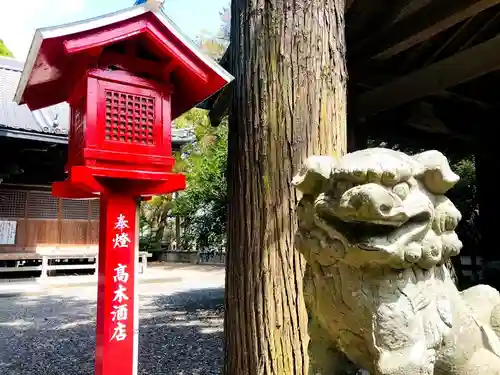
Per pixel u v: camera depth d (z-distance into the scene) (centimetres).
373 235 126
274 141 225
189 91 300
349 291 134
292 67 229
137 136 268
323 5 239
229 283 237
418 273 134
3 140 1134
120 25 255
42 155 1284
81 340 619
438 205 137
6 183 1260
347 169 125
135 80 270
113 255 263
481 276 739
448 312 135
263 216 222
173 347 561
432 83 486
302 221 146
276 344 210
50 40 244
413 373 123
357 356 144
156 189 274
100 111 256
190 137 1310
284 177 221
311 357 160
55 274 1489
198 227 968
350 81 538
